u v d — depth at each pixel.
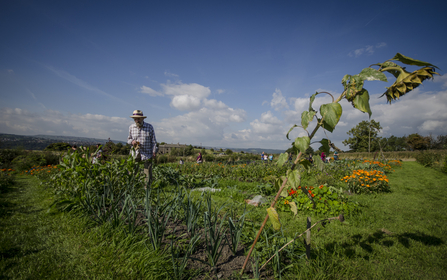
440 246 2.74
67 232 2.41
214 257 1.87
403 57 1.03
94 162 3.57
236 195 5.29
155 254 1.91
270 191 5.99
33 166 12.62
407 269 2.20
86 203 2.83
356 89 1.04
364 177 6.44
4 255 1.92
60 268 1.75
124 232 2.29
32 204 3.78
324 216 3.81
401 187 7.13
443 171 11.24
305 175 8.66
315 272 1.84
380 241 2.85
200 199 2.39
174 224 2.70
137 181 3.61
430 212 4.23
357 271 2.07
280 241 2.23
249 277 1.74
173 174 7.23
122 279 1.63
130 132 4.85
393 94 1.13
